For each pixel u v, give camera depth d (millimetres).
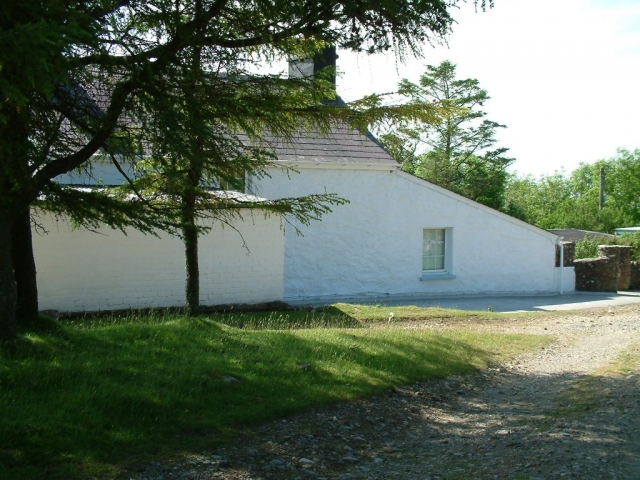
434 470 5520
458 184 39125
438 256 21312
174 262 14414
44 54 4578
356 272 19453
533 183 80438
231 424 6270
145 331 9211
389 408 7539
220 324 10422
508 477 5117
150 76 6926
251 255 15406
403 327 13773
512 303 19641
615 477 4992
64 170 7230
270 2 7551
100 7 6523
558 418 6926
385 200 19766
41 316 8734
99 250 13680
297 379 7828
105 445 5445
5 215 6910
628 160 66438
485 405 8000
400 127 9625
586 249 31297
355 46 8430
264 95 8375
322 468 5594
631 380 8789
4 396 5973
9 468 4859
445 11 8055
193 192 8875
